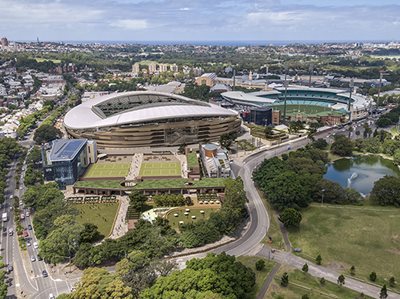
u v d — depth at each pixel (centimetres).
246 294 14750
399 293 15550
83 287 13525
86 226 19438
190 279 13512
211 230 19412
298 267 17400
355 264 17612
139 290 14112
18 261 18050
